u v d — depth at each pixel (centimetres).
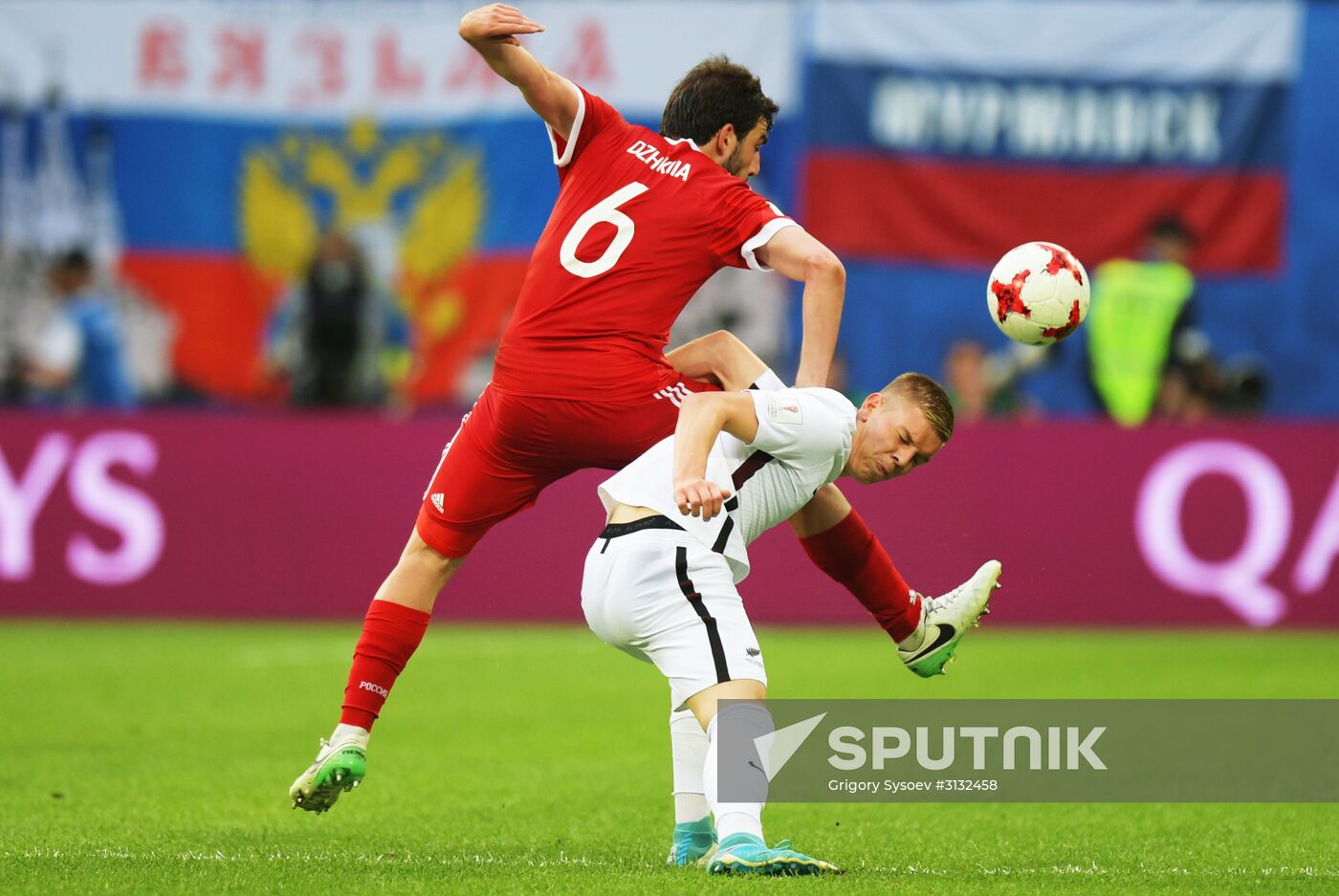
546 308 1806
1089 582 4784
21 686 3512
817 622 4791
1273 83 5422
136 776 2406
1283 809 2191
